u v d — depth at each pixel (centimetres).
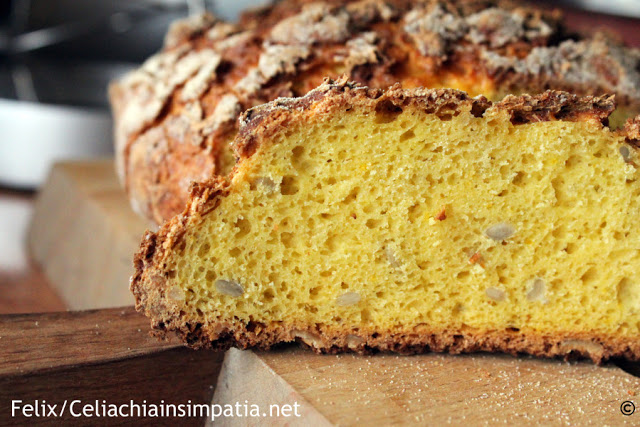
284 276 43
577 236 44
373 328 44
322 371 43
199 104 50
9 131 77
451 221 44
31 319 45
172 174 51
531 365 44
